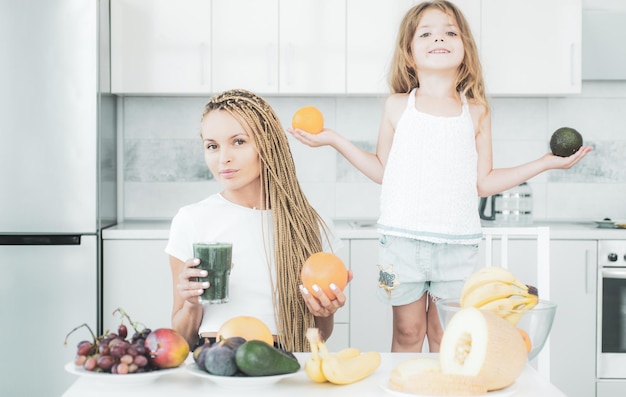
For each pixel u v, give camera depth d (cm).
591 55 333
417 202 202
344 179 358
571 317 306
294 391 109
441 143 203
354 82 325
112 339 113
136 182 355
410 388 104
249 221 159
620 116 358
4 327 298
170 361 111
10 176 299
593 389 308
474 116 211
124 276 303
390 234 205
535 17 324
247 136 155
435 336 212
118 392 108
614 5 350
